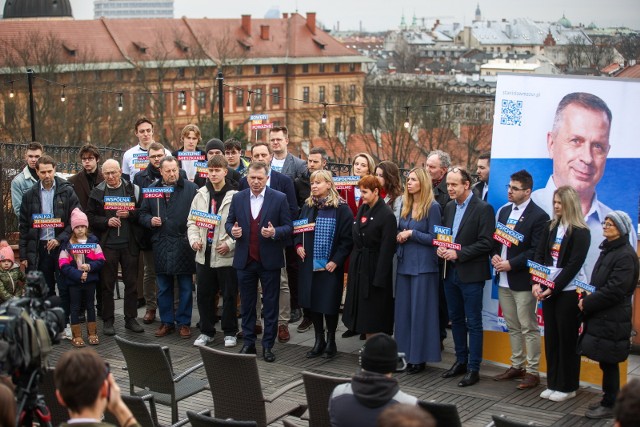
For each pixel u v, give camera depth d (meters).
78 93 59.38
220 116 18.70
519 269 8.23
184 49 97.38
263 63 106.25
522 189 8.18
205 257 9.80
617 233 7.36
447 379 8.65
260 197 9.37
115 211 10.38
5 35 89.19
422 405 5.62
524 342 8.55
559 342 7.89
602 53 62.31
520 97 8.43
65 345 10.16
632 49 61.03
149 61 89.19
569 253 7.71
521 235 8.12
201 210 9.86
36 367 5.45
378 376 4.80
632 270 7.27
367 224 8.88
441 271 8.86
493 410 7.80
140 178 10.60
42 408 5.50
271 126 13.15
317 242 9.28
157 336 10.34
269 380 8.74
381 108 61.59
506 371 8.66
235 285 9.79
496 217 8.56
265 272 9.32
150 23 97.69
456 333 8.70
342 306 11.21
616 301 7.29
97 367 4.00
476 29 168.00
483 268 8.38
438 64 139.00
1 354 5.18
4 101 56.38
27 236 10.34
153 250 10.25
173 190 10.18
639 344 9.28
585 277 8.07
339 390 4.93
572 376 7.93
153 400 6.92
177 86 86.44
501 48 164.38
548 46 104.75
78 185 10.91
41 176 10.15
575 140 8.25
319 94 110.75
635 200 8.12
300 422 7.67
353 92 80.56
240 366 6.68
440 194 9.54
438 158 9.55
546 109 8.36
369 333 8.99
